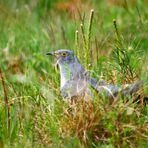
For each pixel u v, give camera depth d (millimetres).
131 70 11945
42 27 16766
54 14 18609
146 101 11148
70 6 18781
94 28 13234
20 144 10500
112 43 13391
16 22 17547
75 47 12969
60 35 16047
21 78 13750
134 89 10891
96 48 12781
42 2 19906
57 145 10422
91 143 10508
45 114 11023
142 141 10430
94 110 10703
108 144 10508
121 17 17609
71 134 10648
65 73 11938
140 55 13195
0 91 12102
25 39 16203
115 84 11680
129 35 14055
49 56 15188
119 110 10594
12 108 11211
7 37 16547
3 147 10508
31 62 14969
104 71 12398
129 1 18562
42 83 12609
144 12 16781
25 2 20078
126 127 10477
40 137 10680
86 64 12195
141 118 10719
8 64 15188
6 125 10914
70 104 11133
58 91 11750
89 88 11023
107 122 10562
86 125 10570
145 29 15156
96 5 18828
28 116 10945
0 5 19516
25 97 11438
